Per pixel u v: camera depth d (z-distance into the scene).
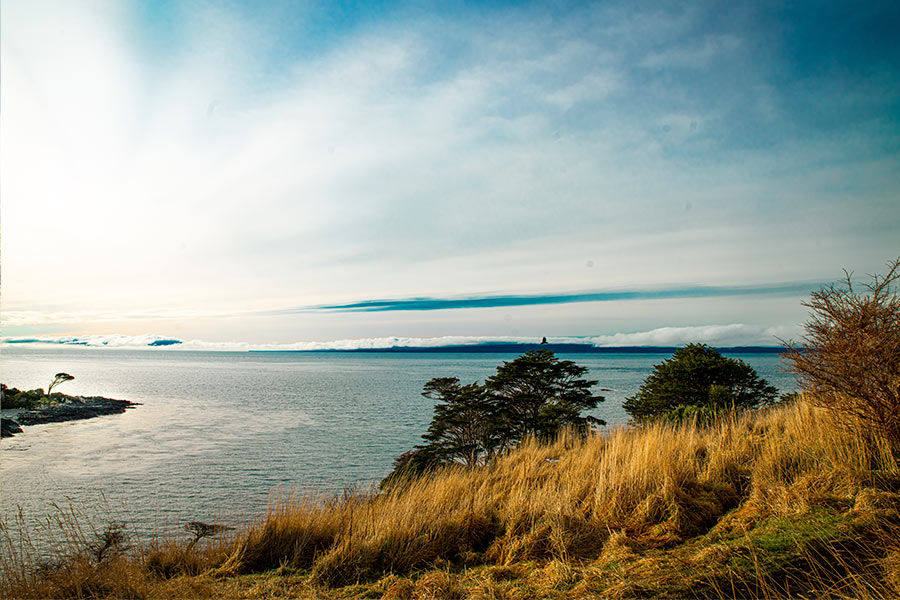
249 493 33.50
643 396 27.52
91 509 28.33
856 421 5.28
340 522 5.94
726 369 24.45
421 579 4.46
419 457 24.00
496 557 4.94
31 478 39.56
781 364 6.04
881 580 3.26
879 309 5.27
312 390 138.50
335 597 4.35
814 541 3.78
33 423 71.31
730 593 3.39
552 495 5.90
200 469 42.72
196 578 4.77
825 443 5.52
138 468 43.38
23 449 53.22
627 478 5.80
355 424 72.12
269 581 4.77
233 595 4.40
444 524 5.57
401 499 6.65
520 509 5.67
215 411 88.88
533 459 8.73
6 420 67.94
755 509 4.67
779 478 5.24
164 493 33.91
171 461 46.59
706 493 5.31
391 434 62.62
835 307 5.55
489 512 5.97
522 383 27.55
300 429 67.25
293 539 5.60
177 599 4.26
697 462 6.49
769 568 3.57
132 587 4.34
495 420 25.47
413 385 161.00
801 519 4.20
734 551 3.89
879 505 4.11
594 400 28.23
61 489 35.56
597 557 4.51
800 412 6.53
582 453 8.16
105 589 4.32
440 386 26.75
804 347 5.81
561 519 5.20
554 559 4.45
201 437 61.00
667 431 7.82
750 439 6.73
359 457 47.69
